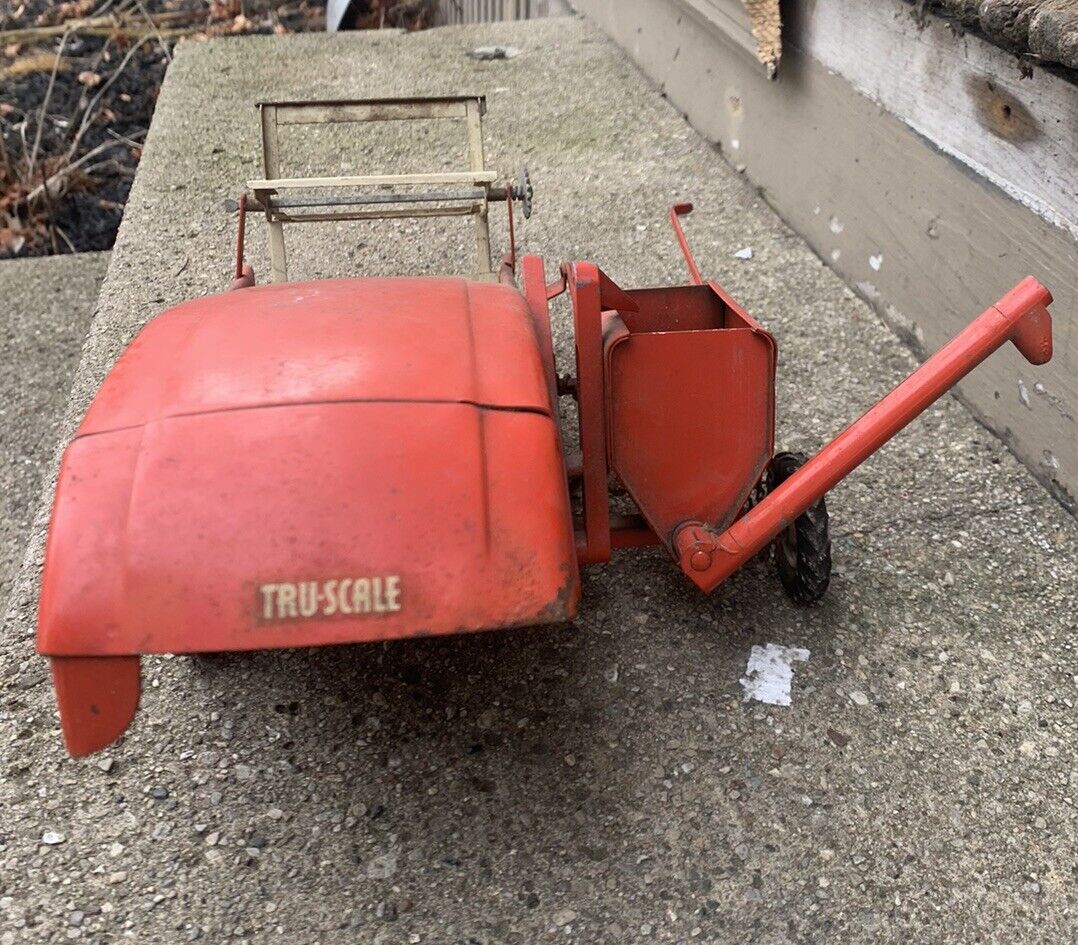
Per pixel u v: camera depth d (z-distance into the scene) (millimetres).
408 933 2178
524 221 4938
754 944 2152
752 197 5117
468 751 2531
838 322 4184
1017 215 3283
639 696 2656
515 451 1991
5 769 2490
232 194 5160
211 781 2469
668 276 4508
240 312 2311
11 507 4125
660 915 2203
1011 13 3000
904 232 3934
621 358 2424
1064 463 3238
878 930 2178
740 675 2709
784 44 4625
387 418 1979
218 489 1910
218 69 6625
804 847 2326
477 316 2281
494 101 6191
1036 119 3127
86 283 5664
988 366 3549
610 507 3209
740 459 2523
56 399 4746
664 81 6180
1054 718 2621
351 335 2160
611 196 5148
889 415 2367
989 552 3117
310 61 6758
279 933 2176
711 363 2447
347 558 1882
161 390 2062
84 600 1876
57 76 8523
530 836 2352
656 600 2920
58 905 2213
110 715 1941
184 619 1863
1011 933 2180
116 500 1918
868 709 2633
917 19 3627
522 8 8930
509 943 2158
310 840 2348
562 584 1946
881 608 2918
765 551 3045
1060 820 2387
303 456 1932
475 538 1913
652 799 2420
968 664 2758
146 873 2277
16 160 7395
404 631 1883
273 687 2688
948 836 2352
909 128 3811
